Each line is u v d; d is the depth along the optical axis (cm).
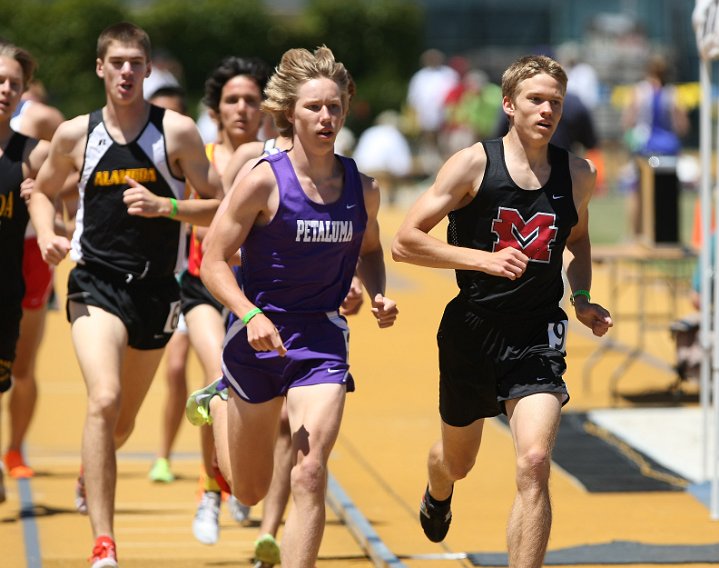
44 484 2816
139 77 2112
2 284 2355
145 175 2138
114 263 2141
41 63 10069
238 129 2473
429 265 1858
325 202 1864
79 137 2136
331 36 10812
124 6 10750
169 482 2841
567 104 4594
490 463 3011
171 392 2797
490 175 1864
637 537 2400
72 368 4072
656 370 4003
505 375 1895
